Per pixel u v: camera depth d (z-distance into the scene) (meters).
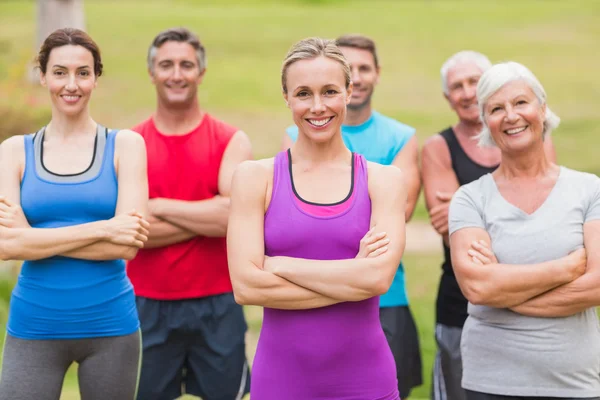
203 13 29.16
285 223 3.78
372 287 3.71
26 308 4.24
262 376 3.85
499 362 4.08
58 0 17.55
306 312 3.79
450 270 5.26
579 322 4.03
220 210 5.14
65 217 4.25
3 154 4.32
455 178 5.29
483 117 4.36
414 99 19.86
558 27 27.58
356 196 3.83
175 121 5.27
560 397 3.98
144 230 4.30
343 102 3.80
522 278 3.99
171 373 5.30
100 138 4.38
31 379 4.21
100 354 4.31
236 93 20.20
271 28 27.02
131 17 27.72
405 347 5.23
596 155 15.87
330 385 3.79
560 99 19.83
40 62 4.35
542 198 4.19
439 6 31.69
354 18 29.25
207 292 5.26
